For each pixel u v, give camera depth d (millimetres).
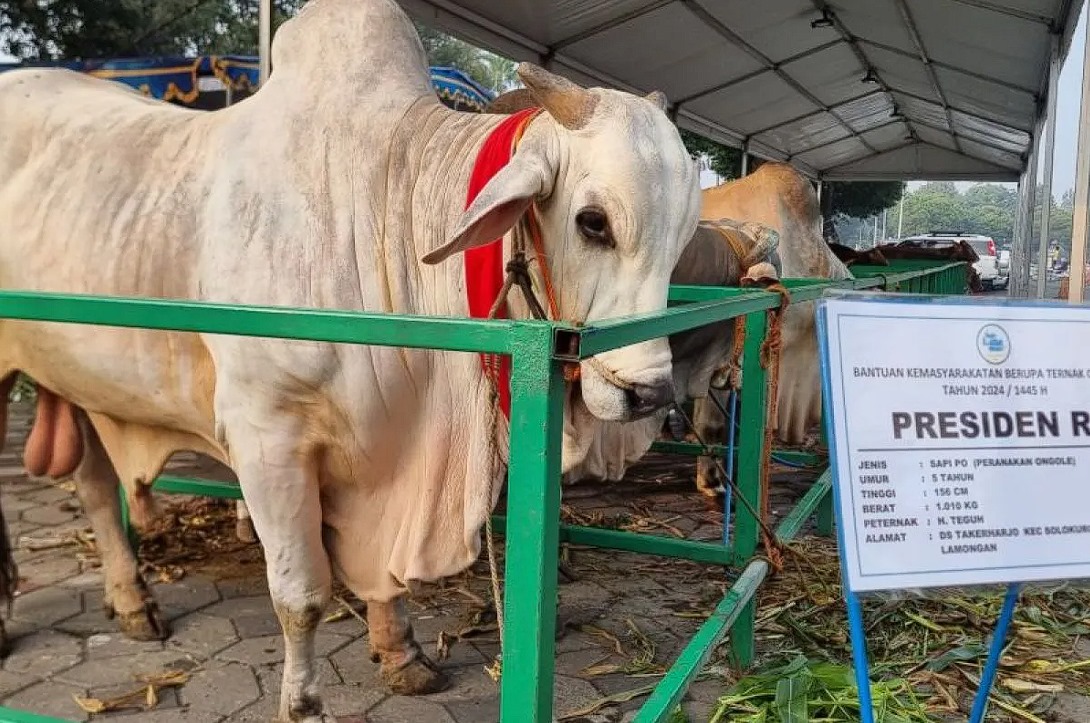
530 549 1334
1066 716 2861
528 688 1348
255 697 2947
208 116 2967
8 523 4625
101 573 3977
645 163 2170
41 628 3424
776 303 2805
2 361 3281
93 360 2918
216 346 2537
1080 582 1861
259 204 2578
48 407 3338
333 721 2650
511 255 2354
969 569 1800
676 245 2244
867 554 1753
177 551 4254
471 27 7051
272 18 4879
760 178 5832
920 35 9258
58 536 4430
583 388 2258
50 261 2998
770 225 5680
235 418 2533
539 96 2244
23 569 4012
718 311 2105
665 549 3242
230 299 2561
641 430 3633
